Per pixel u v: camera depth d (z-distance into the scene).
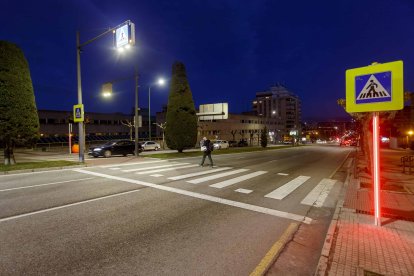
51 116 54.00
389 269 3.26
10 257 3.71
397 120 40.25
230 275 3.33
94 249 4.01
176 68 23.14
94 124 62.22
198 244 4.25
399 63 4.27
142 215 5.71
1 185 8.91
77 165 13.92
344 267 3.32
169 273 3.35
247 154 26.84
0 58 12.51
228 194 7.81
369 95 4.53
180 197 7.36
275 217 5.73
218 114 39.72
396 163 17.47
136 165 14.99
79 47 15.27
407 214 5.56
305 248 4.23
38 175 11.12
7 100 12.68
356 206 6.21
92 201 6.84
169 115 23.39
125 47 12.06
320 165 17.30
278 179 10.81
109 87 21.77
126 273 3.34
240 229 4.96
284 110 119.88
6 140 13.16
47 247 4.05
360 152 29.91
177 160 18.23
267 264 3.64
